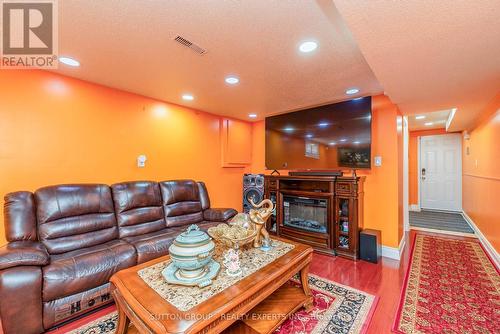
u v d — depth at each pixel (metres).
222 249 1.92
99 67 2.24
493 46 1.54
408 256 3.01
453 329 1.62
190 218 3.12
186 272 1.43
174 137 3.47
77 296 1.72
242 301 1.24
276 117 4.09
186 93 3.00
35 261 1.59
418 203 6.26
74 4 1.38
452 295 2.05
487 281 2.29
